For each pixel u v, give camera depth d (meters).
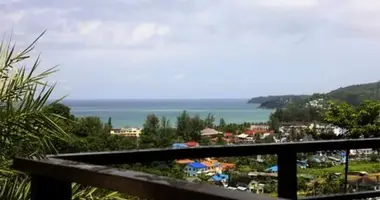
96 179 1.47
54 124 2.79
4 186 2.77
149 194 1.28
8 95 2.93
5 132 2.76
